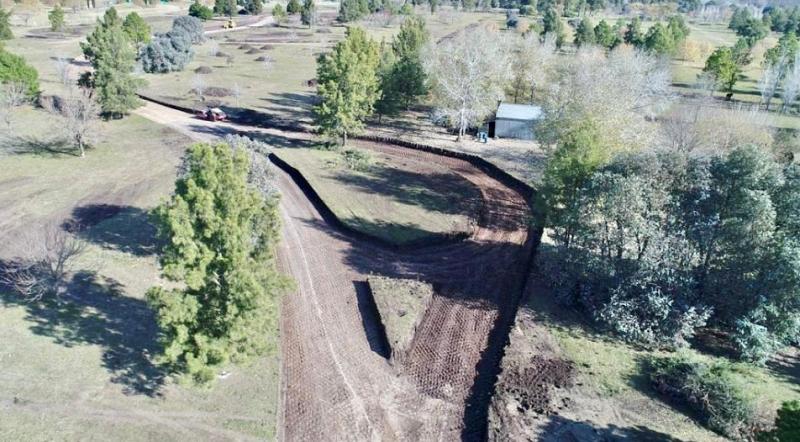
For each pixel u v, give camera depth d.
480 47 78.00
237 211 28.98
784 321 33.97
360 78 67.75
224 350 28.86
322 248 48.47
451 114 75.00
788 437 25.28
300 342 36.75
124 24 110.25
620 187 37.31
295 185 61.50
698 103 82.06
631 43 120.81
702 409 30.69
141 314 37.34
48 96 79.00
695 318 35.75
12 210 49.84
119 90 76.94
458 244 50.56
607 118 51.53
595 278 39.84
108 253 44.09
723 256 36.97
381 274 45.00
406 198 58.84
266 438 28.95
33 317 35.62
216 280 29.33
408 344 36.84
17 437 27.22
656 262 37.28
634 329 36.25
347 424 30.52
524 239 51.81
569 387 32.66
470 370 35.00
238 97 91.88
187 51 109.88
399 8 187.50
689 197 38.16
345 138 72.19
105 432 28.20
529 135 76.62
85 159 63.34
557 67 89.81
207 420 29.70
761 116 73.00
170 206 28.56
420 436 30.09
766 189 36.00
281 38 144.75
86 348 33.53
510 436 29.19
